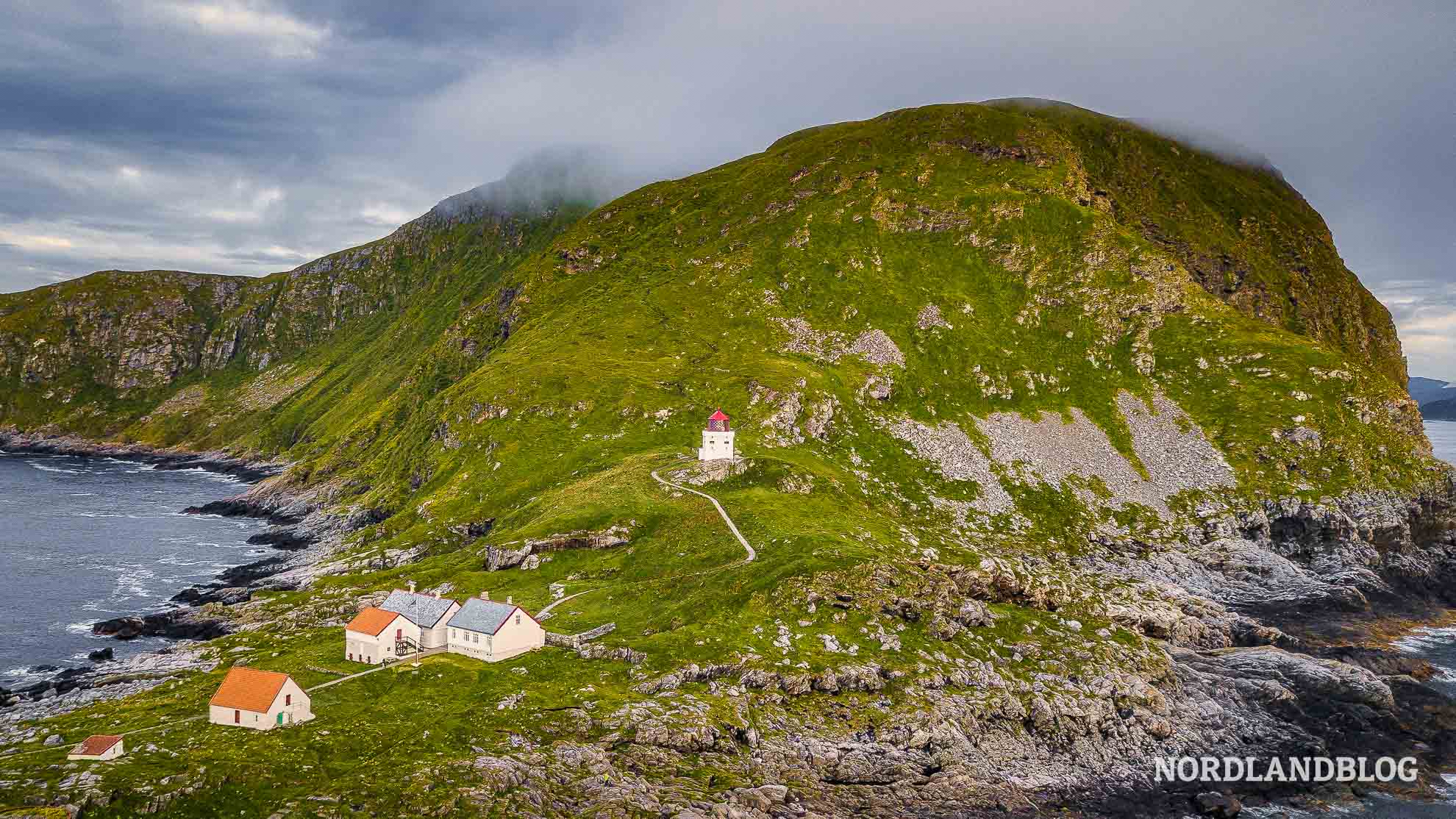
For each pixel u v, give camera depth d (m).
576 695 111.50
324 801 86.25
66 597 188.38
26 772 89.38
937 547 168.88
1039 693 125.44
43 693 128.75
